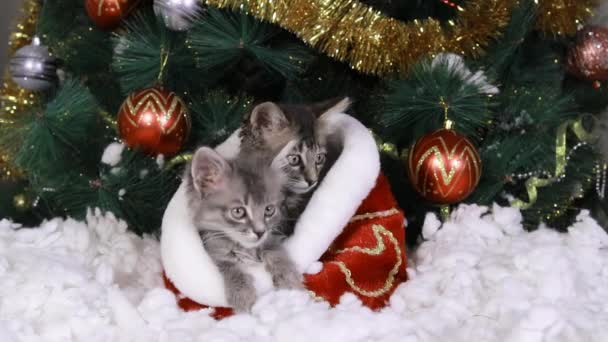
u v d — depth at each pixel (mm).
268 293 1280
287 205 1351
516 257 1343
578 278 1342
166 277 1325
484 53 1449
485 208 1447
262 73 1545
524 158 1492
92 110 1469
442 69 1395
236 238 1295
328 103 1411
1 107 1707
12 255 1363
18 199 1638
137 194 1465
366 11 1402
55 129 1449
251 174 1310
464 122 1429
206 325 1255
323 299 1297
